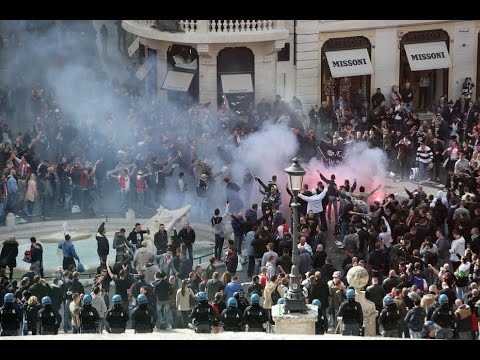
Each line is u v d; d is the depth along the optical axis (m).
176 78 71.12
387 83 73.12
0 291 41.97
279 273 42.59
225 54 71.06
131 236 49.72
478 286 42.06
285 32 69.62
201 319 38.47
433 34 73.00
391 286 41.72
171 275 44.56
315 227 50.78
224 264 50.72
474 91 73.94
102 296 41.44
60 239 55.38
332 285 41.19
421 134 63.66
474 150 61.69
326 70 72.44
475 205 52.19
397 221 50.59
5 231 56.06
